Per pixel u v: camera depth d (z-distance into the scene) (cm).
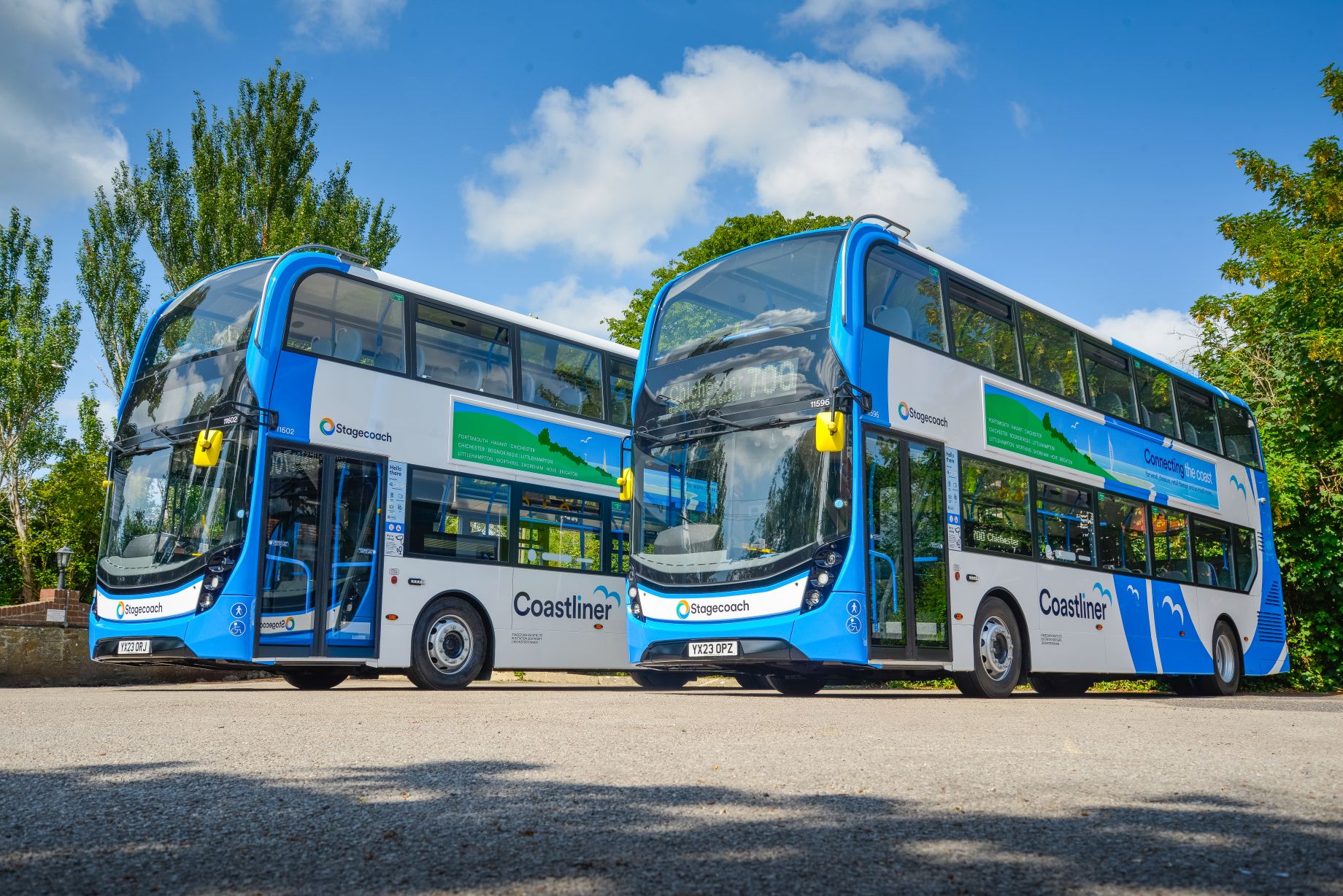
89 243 3462
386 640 1304
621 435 1656
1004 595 1321
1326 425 2214
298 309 1274
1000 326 1405
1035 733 746
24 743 655
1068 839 354
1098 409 1569
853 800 434
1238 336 2452
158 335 1368
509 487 1478
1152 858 324
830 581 1105
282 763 554
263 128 3556
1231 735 748
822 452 1138
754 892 284
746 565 1154
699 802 428
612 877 300
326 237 3450
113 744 646
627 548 1630
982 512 1299
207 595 1176
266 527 1202
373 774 510
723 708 972
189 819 391
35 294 3928
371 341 1345
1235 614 1830
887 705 1055
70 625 1802
